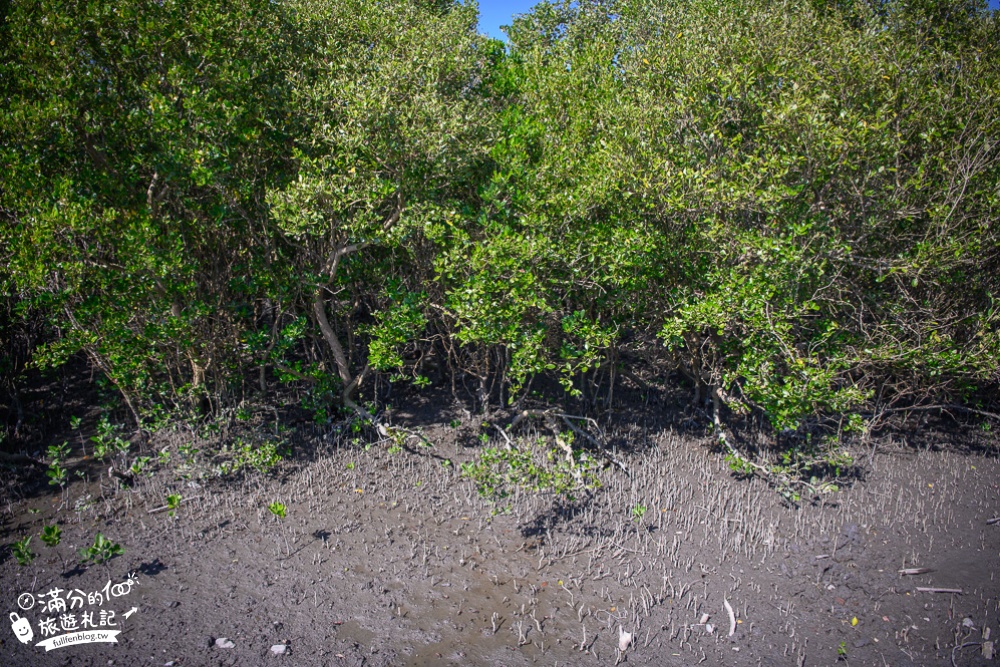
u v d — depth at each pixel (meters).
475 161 6.70
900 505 6.67
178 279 6.30
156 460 6.88
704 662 4.54
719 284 6.43
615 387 9.29
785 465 7.18
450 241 6.73
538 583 5.34
